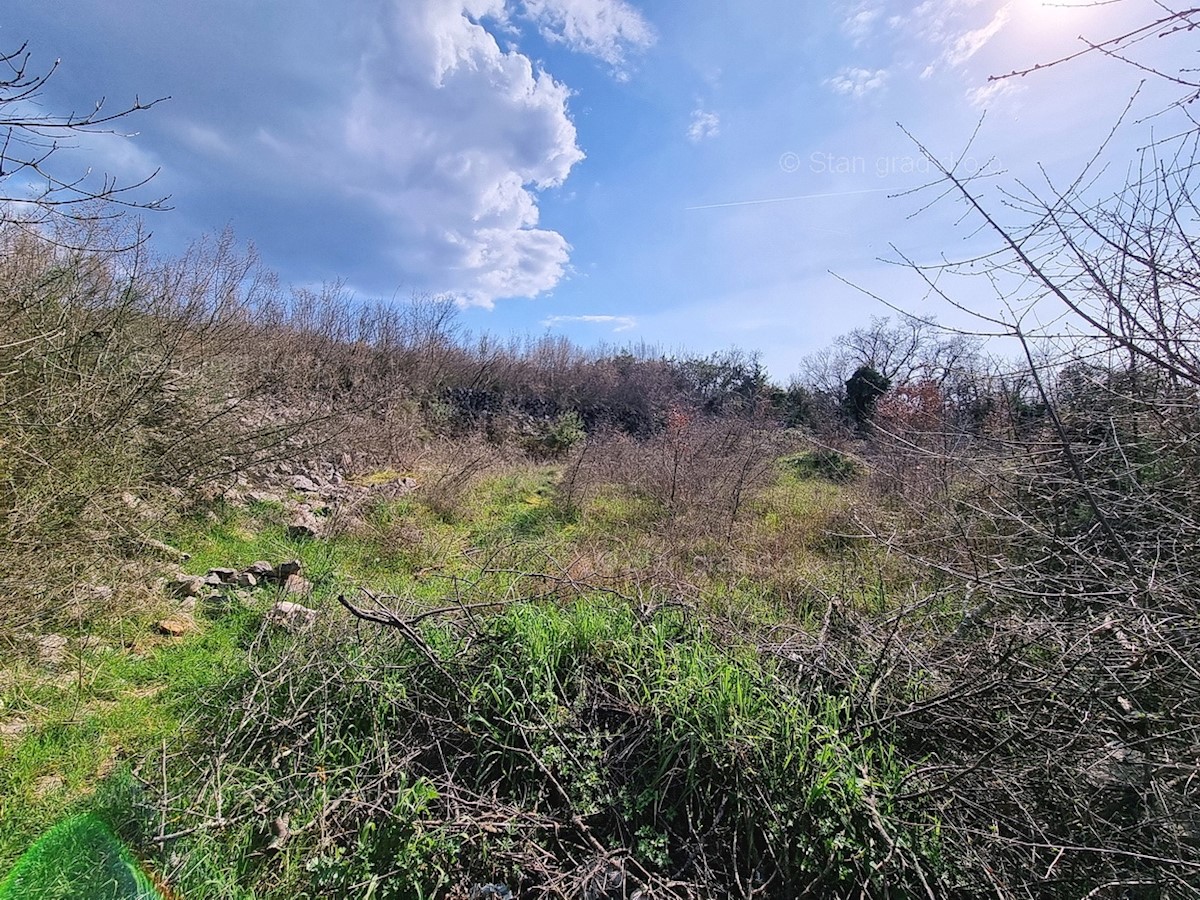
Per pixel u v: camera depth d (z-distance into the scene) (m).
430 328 15.70
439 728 2.49
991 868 1.88
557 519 7.16
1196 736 1.93
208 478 5.56
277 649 3.04
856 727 2.22
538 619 3.00
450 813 2.10
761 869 1.93
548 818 2.09
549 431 15.01
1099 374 2.84
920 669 2.58
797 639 3.02
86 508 3.79
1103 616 2.25
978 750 2.26
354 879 1.90
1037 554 3.31
